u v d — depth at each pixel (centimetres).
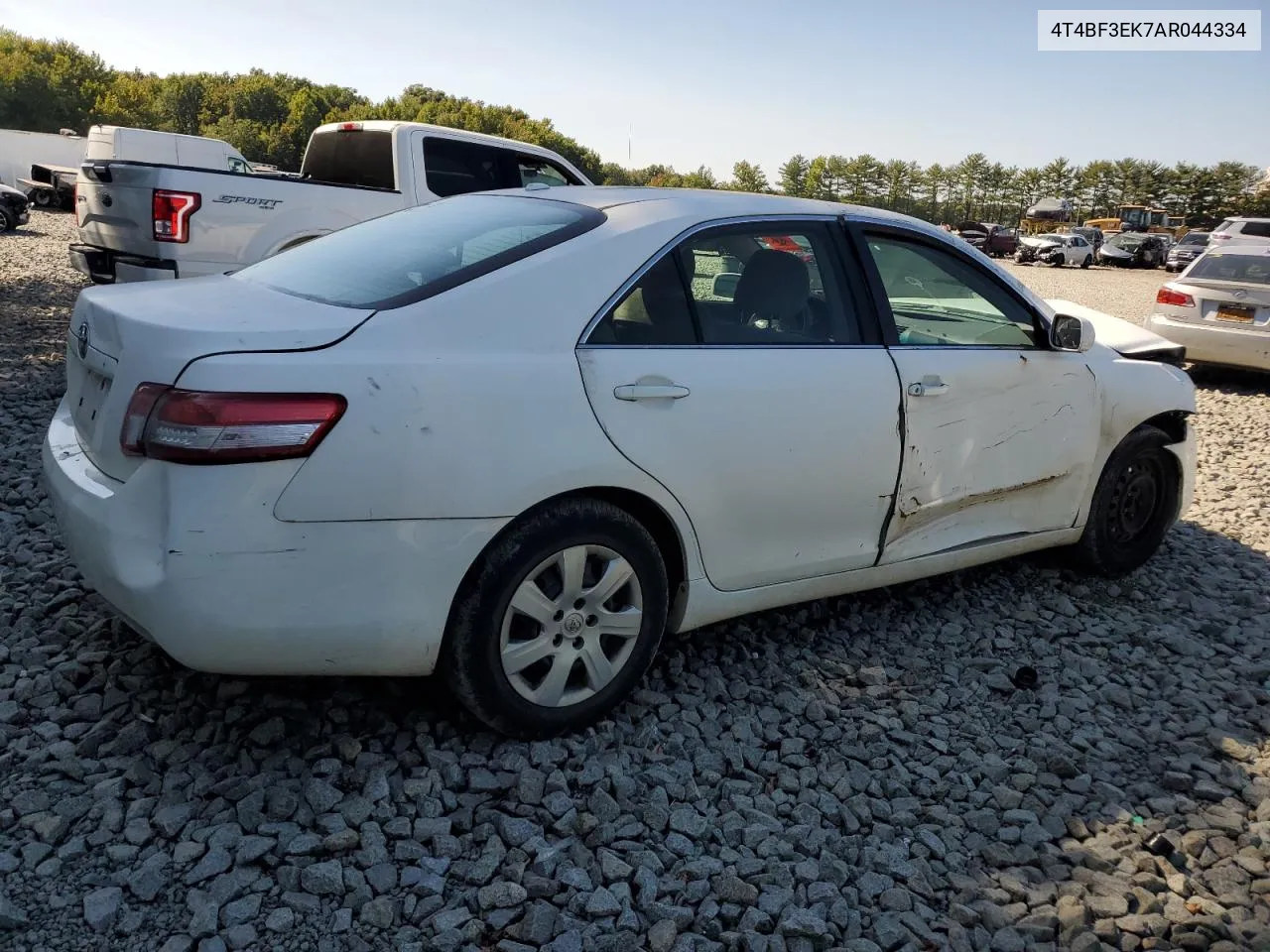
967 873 263
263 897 233
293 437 243
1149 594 461
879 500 357
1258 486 662
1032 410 402
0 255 1514
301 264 331
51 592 370
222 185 773
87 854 242
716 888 247
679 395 301
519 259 294
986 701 353
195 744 286
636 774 290
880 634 400
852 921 240
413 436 256
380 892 238
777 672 359
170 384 246
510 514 271
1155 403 449
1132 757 323
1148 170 12544
